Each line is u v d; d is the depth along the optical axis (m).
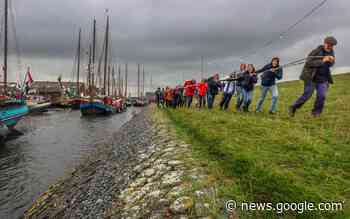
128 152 9.27
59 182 8.80
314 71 7.95
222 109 15.01
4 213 7.88
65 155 15.92
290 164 4.48
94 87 61.66
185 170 5.02
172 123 12.59
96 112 49.31
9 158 15.26
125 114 61.53
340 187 3.57
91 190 6.25
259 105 11.71
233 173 4.43
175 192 4.12
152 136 10.46
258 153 5.06
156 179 5.07
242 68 12.77
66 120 40.91
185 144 7.16
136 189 5.01
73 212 5.29
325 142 5.72
